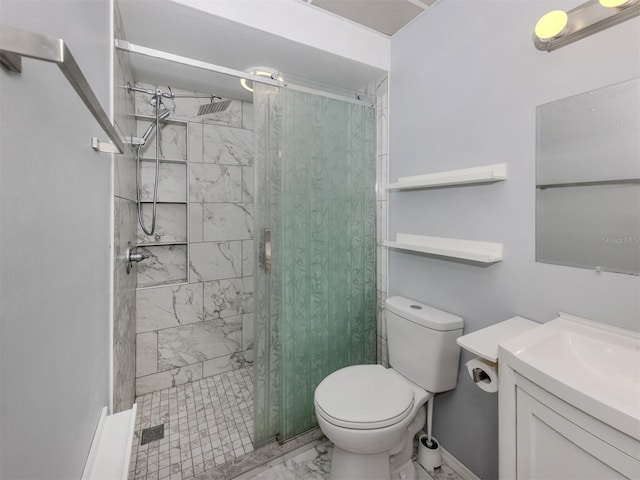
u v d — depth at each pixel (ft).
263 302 5.08
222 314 7.55
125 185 4.67
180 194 7.30
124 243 4.52
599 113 3.02
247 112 7.85
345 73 6.01
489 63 4.07
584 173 3.14
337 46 5.31
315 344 5.60
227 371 7.63
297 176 5.28
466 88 4.40
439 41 4.83
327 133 5.57
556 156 3.37
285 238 5.23
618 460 1.84
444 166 4.78
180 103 7.02
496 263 4.06
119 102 4.00
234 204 7.73
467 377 4.53
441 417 4.98
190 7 4.14
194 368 7.22
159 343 6.83
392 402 3.99
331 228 5.70
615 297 2.94
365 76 6.14
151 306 6.74
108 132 1.88
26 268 1.30
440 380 4.46
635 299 2.81
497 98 3.98
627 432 1.77
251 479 4.52
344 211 5.85
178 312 7.04
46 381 1.50
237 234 7.77
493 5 4.00
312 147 5.41
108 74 3.40
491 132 4.07
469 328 4.47
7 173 1.14
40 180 1.45
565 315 3.31
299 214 5.34
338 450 4.17
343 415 3.72
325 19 5.20
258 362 5.08
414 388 4.61
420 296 5.32
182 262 7.50
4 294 1.12
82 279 2.19
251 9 4.56
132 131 5.89
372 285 6.28
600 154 3.02
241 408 6.19
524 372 2.45
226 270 7.62
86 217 2.32
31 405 1.32
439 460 4.80
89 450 2.30
